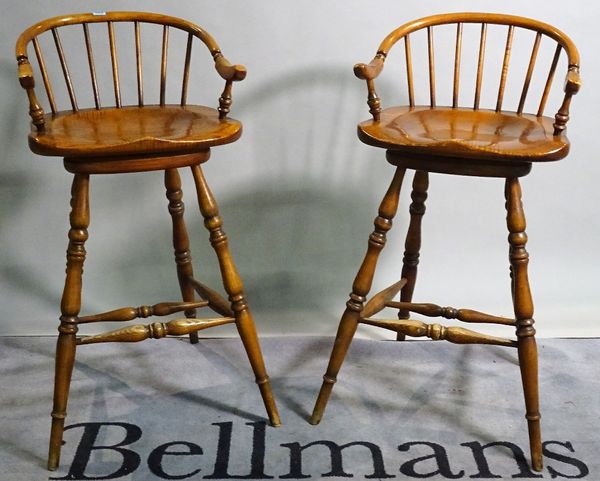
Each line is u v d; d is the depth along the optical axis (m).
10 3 1.78
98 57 1.83
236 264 2.02
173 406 1.61
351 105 1.88
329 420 1.56
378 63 1.51
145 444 1.48
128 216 1.96
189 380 1.72
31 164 1.90
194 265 2.01
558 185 1.94
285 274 2.03
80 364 1.78
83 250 1.41
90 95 1.86
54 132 1.41
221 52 1.69
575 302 2.01
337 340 1.51
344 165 1.93
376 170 1.93
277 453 1.46
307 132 1.90
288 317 2.00
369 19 1.81
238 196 1.96
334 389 1.67
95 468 1.41
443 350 1.84
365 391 1.67
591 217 1.97
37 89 1.84
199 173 1.45
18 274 1.98
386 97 1.88
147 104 1.85
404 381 1.71
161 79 1.66
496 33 1.82
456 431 1.53
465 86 1.87
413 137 1.40
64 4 1.79
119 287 2.02
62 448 1.46
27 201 1.93
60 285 2.00
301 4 1.80
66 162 1.36
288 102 1.88
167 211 1.96
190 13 1.80
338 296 2.03
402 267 1.91
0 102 1.84
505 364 1.78
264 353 1.83
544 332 1.92
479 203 1.96
